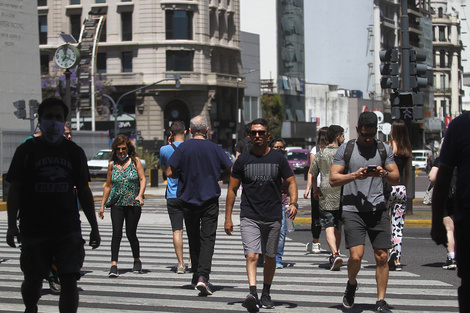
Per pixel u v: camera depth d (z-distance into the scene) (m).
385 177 9.84
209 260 11.13
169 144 13.22
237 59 90.06
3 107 59.53
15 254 15.68
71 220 7.72
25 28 61.66
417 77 22.84
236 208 29.22
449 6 166.00
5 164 51.94
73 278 7.66
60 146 7.79
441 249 16.89
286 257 15.39
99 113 81.56
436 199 6.41
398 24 135.00
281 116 101.81
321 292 11.33
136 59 81.81
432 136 138.50
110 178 13.11
